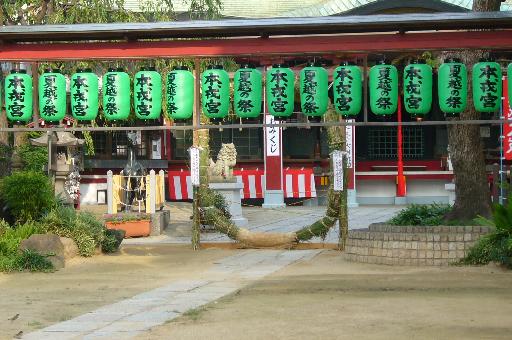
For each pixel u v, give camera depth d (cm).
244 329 1059
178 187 4091
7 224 1905
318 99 1590
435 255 1681
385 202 4206
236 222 2986
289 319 1125
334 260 1864
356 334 1014
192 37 1678
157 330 1069
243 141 4147
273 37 1712
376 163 4247
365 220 3203
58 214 1997
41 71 2531
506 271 1581
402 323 1084
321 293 1368
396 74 1577
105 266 1825
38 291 1453
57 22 2775
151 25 1578
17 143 2936
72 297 1380
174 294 1398
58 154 3306
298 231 2191
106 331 1070
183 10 3862
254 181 4088
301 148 4175
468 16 1512
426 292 1355
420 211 1922
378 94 1571
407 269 1655
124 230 2314
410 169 4244
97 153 4084
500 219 1636
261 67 2842
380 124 1588
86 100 1658
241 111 1614
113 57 1648
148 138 4141
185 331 1056
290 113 1619
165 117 2522
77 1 2827
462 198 1873
